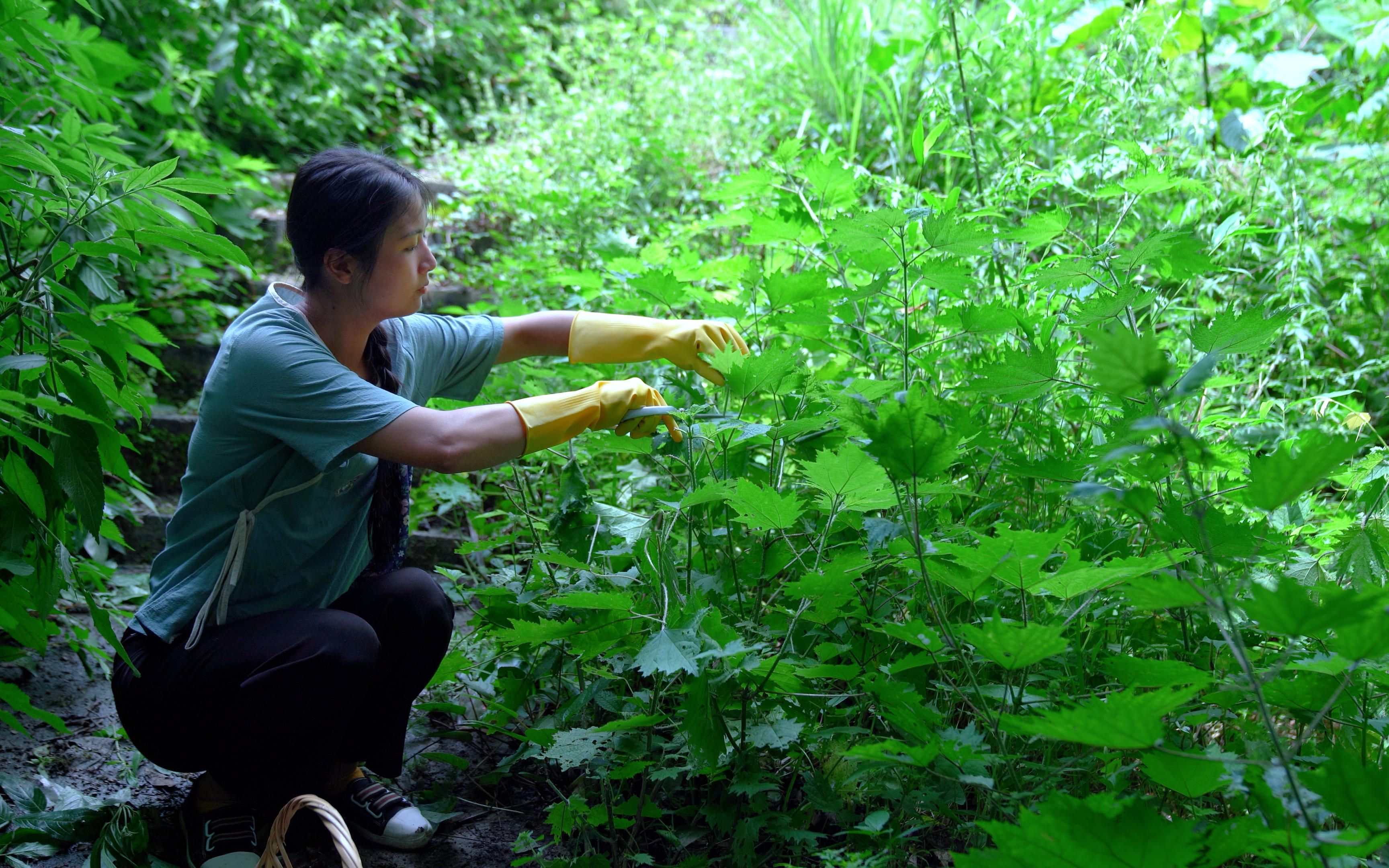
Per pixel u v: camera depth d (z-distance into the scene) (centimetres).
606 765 160
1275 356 249
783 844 156
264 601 167
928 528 166
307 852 171
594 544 171
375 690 180
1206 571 134
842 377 204
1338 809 89
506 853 172
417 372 183
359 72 493
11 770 188
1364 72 322
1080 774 149
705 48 516
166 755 168
